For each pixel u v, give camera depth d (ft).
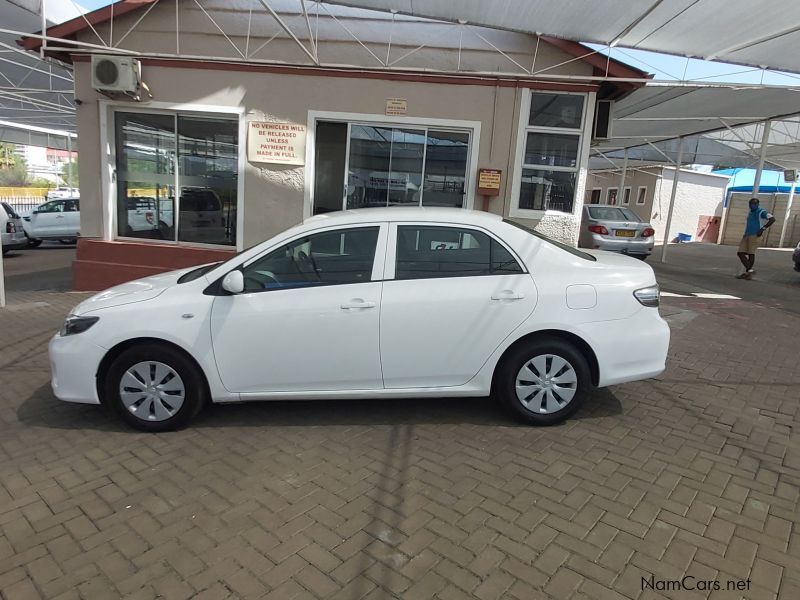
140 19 25.68
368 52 26.25
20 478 11.22
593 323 13.16
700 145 63.62
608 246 42.86
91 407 14.79
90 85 27.27
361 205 27.76
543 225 26.76
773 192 87.97
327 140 27.30
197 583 8.29
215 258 28.04
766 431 13.80
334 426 13.70
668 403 15.49
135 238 29.09
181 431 13.39
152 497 10.57
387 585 8.27
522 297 13.08
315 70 26.45
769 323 25.49
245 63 25.63
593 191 105.40
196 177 28.30
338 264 13.25
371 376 13.23
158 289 13.47
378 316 12.91
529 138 26.48
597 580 8.41
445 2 22.09
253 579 8.38
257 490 10.82
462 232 13.48
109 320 12.88
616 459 12.17
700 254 62.44
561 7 21.57
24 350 19.65
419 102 26.43
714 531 9.64
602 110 27.14
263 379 13.15
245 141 27.27
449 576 8.47
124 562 8.74
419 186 27.48
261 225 27.78
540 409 13.58
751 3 20.53
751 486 11.16
